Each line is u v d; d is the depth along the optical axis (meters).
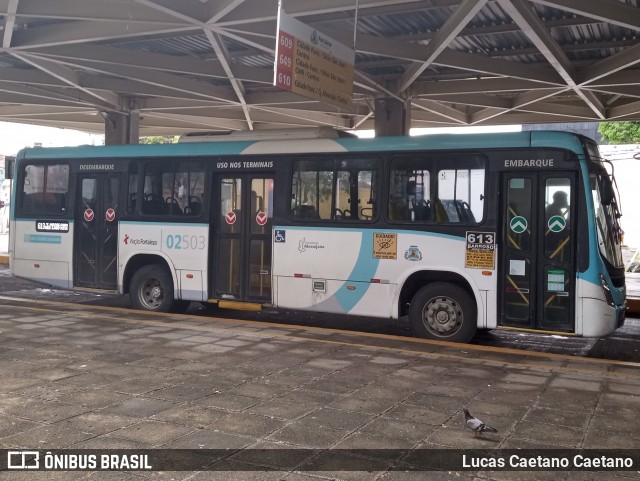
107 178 12.21
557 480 4.23
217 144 11.33
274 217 10.74
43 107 27.12
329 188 10.38
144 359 7.39
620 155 34.06
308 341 8.66
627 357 9.69
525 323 9.12
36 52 16.48
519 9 12.20
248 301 10.97
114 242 12.09
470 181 9.48
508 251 9.24
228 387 6.32
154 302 11.85
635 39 16.14
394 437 4.99
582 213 8.88
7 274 19.02
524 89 19.67
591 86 18.72
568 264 8.94
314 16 14.42
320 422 5.32
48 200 12.70
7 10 13.23
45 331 8.85
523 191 9.21
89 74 21.50
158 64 17.81
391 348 8.36
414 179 9.81
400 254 9.81
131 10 13.45
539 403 5.98
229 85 23.30
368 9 13.86
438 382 6.68
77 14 13.39
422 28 15.81
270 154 10.84
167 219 11.59
